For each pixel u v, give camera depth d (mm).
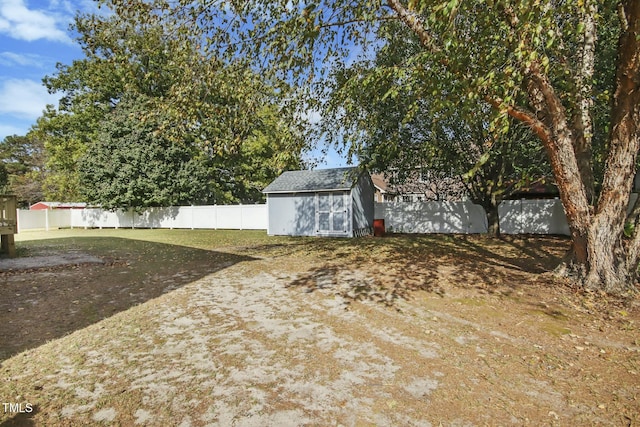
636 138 5219
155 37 6219
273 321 4512
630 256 5602
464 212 17109
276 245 12961
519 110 5332
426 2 3574
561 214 15258
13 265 8391
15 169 39438
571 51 6562
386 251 10781
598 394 2748
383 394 2764
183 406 2605
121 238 16250
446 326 4281
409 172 14164
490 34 4113
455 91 4613
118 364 3309
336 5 5586
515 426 2352
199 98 6512
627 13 4844
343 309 5000
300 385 2914
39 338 3945
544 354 3479
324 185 16125
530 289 5828
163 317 4676
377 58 7504
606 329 4109
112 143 21844
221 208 21750
